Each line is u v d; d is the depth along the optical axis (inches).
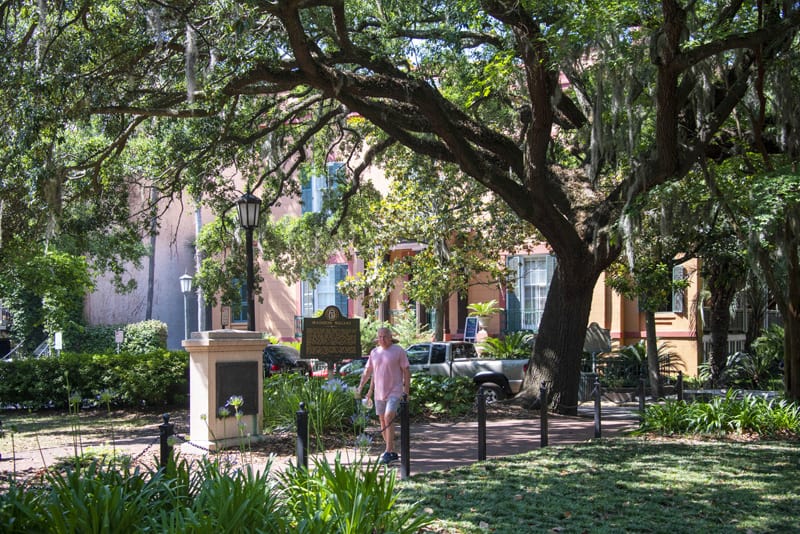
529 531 272.1
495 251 1055.6
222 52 530.3
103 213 736.3
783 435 526.0
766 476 376.8
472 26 610.5
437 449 475.2
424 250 1060.5
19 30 559.5
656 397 855.1
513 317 1223.5
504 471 384.5
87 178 687.1
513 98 804.0
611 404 850.1
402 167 1003.3
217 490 217.9
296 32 497.7
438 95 652.7
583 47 560.1
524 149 665.0
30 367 767.1
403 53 655.1
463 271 1043.9
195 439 466.6
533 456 433.4
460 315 1275.8
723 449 463.2
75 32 546.9
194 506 215.5
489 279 1250.0
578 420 649.0
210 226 1030.4
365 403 430.3
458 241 1058.1
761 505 318.3
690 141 608.7
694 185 629.9
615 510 306.2
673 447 470.9
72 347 1398.9
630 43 562.3
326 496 242.4
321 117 768.3
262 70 546.9
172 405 778.8
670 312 1114.7
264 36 556.4
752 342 1074.1
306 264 1149.1
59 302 1078.4
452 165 931.3
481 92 700.0
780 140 590.9
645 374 984.3
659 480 365.7
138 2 508.1
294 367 962.7
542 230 657.6
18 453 468.1
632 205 556.7
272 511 224.2
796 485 356.2
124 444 504.7
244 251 927.0
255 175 858.8
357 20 677.9
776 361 1054.4
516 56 611.2
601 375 983.6
